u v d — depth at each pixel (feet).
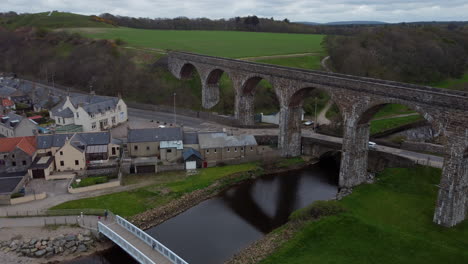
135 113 335.67
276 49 511.81
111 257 150.30
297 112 248.11
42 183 199.52
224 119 303.48
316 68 429.38
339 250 145.18
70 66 437.17
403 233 154.10
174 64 395.96
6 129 258.16
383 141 254.47
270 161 241.14
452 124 152.46
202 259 147.54
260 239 159.33
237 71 286.87
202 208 190.80
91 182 198.29
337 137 268.00
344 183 207.62
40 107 327.67
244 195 205.87
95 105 278.67
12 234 156.15
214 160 237.04
